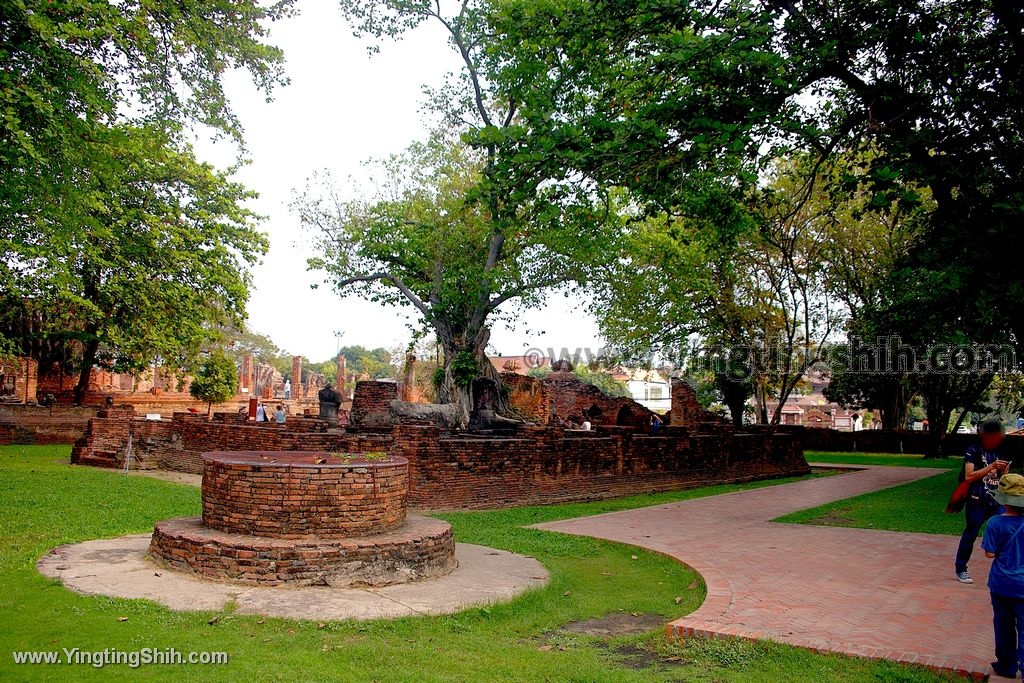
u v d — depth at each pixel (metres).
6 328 28.44
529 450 16.50
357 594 7.43
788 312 33.19
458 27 25.64
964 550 8.80
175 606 6.65
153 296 24.94
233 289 26.84
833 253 29.92
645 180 13.67
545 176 13.40
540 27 14.43
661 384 74.56
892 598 8.04
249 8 18.23
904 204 11.62
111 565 8.08
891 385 38.19
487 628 6.84
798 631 6.79
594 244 23.77
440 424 23.50
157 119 17.92
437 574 8.52
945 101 13.04
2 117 11.41
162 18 16.53
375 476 8.44
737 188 14.45
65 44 13.83
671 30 13.53
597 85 16.09
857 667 5.92
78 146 14.30
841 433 41.94
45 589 7.01
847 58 12.86
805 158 16.02
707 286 30.19
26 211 15.27
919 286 14.76
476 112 26.83
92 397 35.75
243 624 6.30
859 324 29.30
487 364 26.73
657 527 13.23
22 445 25.97
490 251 25.31
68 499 12.80
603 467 18.47
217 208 27.69
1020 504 5.55
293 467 8.07
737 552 10.77
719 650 6.34
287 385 63.00
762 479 24.66
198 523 8.74
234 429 17.27
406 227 26.41
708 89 13.20
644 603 8.30
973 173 12.08
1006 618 5.55
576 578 9.32
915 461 33.44
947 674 5.77
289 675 5.21
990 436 8.84
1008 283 11.07
